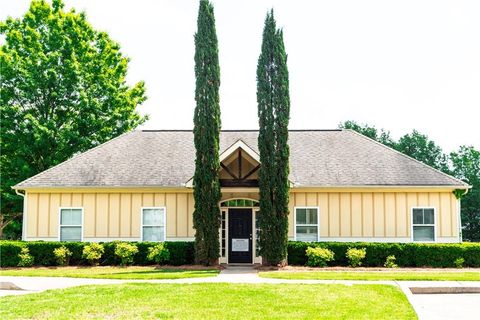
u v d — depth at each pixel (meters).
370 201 24.94
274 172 22.03
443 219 24.81
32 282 17.05
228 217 24.78
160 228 25.14
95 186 25.08
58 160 34.28
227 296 13.61
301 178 25.25
